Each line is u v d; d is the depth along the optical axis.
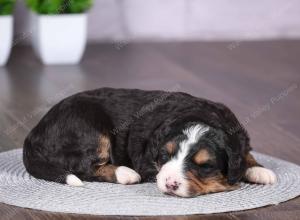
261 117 5.61
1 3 7.62
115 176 3.85
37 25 7.88
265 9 9.75
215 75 7.33
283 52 8.72
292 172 4.10
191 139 3.54
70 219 3.33
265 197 3.63
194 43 9.31
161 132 3.66
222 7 9.64
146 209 3.43
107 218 3.34
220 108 3.90
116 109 3.92
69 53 7.93
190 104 3.85
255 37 9.74
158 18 9.51
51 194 3.66
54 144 3.86
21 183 3.86
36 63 7.99
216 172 3.55
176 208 3.44
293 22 9.83
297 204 3.58
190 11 9.57
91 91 4.06
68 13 7.88
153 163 3.72
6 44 7.73
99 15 9.30
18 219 3.35
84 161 3.84
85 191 3.71
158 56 8.42
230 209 3.44
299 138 4.99
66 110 3.90
